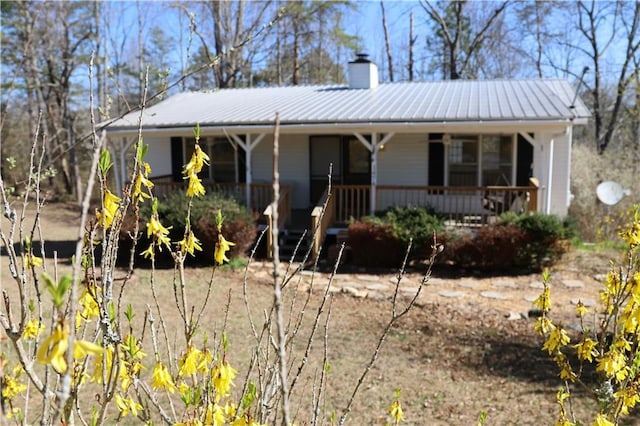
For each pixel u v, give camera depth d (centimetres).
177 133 1363
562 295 948
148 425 203
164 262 1190
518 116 1161
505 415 523
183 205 1201
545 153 1225
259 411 209
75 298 110
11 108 2498
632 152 1900
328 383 584
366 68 1738
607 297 297
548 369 633
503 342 730
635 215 289
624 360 270
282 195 1354
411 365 650
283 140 1579
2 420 152
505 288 1009
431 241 1138
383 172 1483
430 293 977
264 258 1233
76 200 2481
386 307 893
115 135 1382
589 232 1622
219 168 1627
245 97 1769
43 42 2247
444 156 1434
